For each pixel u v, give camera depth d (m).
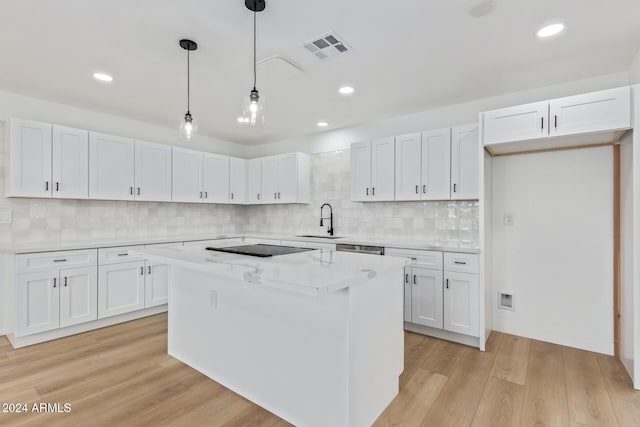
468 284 2.79
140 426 1.73
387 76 2.67
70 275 2.97
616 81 2.61
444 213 3.47
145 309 3.59
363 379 1.68
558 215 2.85
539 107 2.46
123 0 1.71
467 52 2.29
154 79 2.73
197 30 2.00
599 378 2.23
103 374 2.29
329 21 1.91
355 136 4.17
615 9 1.80
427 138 3.30
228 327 2.13
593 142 2.61
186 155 4.22
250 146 5.46
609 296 2.63
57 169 3.09
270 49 2.24
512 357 2.57
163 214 4.30
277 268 1.65
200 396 2.03
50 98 3.17
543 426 1.73
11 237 3.06
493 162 3.16
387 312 1.93
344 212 4.30
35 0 1.71
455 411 1.87
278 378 1.85
